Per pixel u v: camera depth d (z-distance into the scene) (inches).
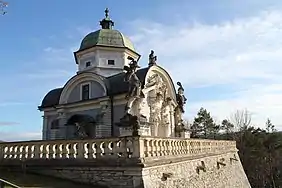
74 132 1233.4
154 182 509.4
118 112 1127.6
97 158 520.4
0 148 626.2
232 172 1320.1
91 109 1216.8
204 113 3088.1
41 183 493.4
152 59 1219.2
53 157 564.4
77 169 528.4
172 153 642.8
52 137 1273.4
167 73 1294.3
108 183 494.9
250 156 2393.0
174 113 1350.9
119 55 1434.5
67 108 1288.1
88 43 1440.7
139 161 478.0
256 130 2650.1
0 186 378.0
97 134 1124.5
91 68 1406.3
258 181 2338.8
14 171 581.9
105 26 1549.0
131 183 475.2
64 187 475.8
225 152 1300.4
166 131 1240.2
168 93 1320.1
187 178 681.6
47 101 1396.4
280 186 2282.2
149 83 1165.1
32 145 590.6
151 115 1159.6
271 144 2485.2
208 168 914.1
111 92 1159.0
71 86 1293.1
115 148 514.9
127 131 904.3
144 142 514.6
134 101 1020.5
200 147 906.1
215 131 3053.6
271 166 2377.0
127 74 1035.9
